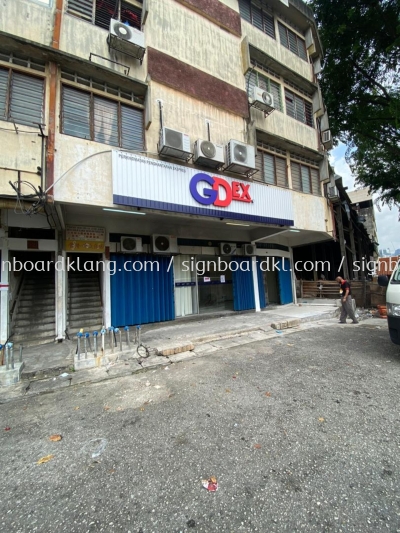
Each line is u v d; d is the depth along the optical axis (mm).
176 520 1784
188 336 6824
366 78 14406
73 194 5449
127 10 6996
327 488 1990
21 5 5488
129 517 1825
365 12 12156
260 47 9703
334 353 5277
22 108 5348
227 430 2809
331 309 10438
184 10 7848
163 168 6461
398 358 4770
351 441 2525
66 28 5902
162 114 6914
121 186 5840
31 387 4156
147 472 2254
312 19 11477
